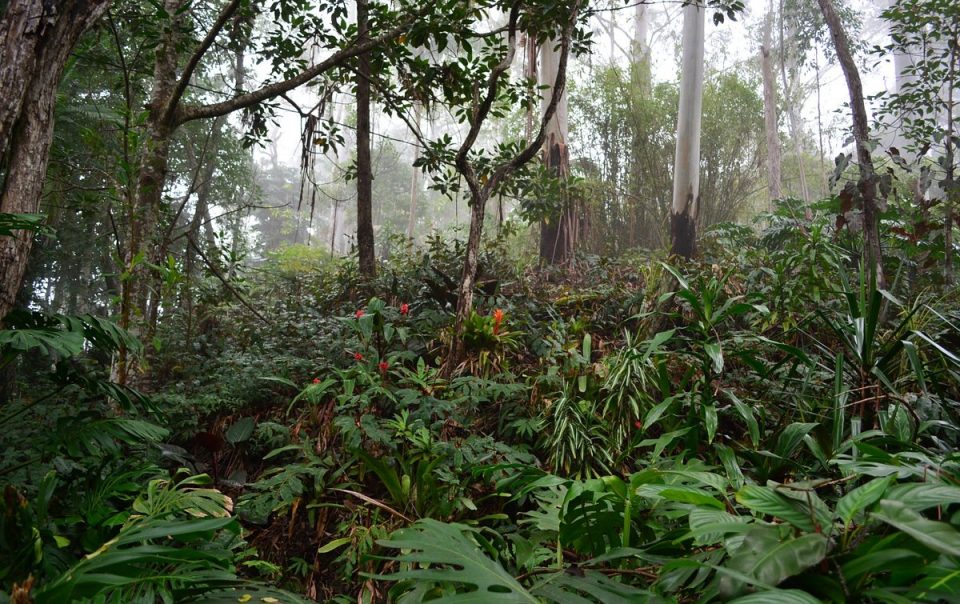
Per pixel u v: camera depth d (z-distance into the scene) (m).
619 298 5.15
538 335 4.43
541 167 6.55
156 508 2.16
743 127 10.88
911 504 1.23
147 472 2.57
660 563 1.56
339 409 3.32
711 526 1.34
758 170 11.84
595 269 6.34
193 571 1.68
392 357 3.79
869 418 2.71
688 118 7.09
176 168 9.40
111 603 1.51
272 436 3.54
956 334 3.63
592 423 3.39
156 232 4.29
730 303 2.92
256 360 4.46
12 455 2.43
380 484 3.35
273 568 2.65
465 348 4.10
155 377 4.51
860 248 4.75
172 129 4.38
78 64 5.47
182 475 3.46
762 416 2.86
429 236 6.97
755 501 1.37
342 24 5.31
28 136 2.30
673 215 7.21
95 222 7.00
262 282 7.91
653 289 4.84
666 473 1.82
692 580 1.56
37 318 2.12
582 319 4.68
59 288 8.20
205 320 5.45
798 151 15.69
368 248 6.32
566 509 1.94
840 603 1.15
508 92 5.34
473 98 4.75
